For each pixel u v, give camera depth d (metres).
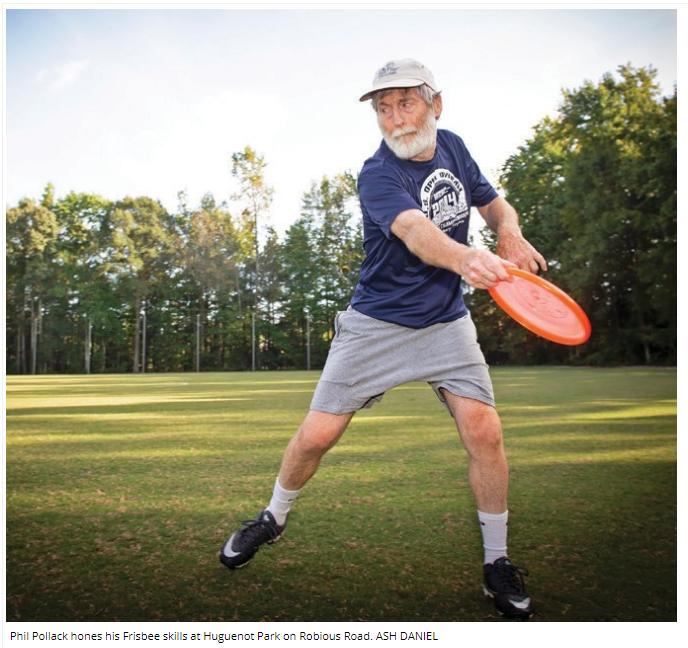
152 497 2.88
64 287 33.94
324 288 34.28
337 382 2.20
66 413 6.72
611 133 24.20
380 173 2.14
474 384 2.12
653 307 23.58
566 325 2.03
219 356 35.22
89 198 34.84
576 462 3.61
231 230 34.44
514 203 29.48
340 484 3.05
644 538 2.29
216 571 2.03
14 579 1.97
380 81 2.13
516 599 1.77
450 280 2.23
